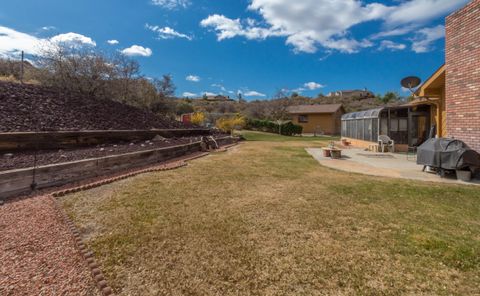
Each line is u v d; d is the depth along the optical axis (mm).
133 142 10250
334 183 5824
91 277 2338
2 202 4160
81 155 6590
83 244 2900
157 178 6219
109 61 14711
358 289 2191
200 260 2635
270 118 34031
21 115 7953
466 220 3629
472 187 5379
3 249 2740
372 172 7105
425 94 9977
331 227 3426
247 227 3428
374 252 2781
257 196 4824
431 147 6562
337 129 32906
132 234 3182
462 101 6457
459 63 6551
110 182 5723
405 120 12195
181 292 2162
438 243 2957
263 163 8602
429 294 2129
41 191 4844
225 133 20953
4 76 13398
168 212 3941
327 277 2359
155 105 19859
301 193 5027
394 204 4340
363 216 3803
